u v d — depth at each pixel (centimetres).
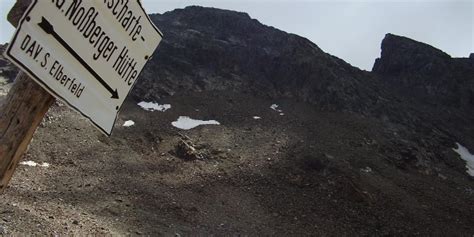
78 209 2095
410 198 3238
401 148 4325
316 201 2962
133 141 3528
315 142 4019
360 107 5188
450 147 4928
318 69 5538
